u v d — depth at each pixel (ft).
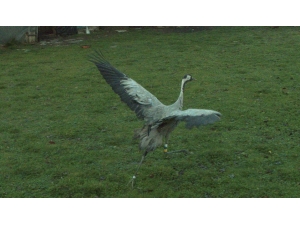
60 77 49.65
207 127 35.32
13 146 32.83
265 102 39.99
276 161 29.66
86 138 33.96
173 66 52.54
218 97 41.75
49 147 32.24
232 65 52.06
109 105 40.83
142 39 67.26
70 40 68.74
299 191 26.04
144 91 27.30
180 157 30.73
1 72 52.31
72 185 27.20
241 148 31.60
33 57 58.85
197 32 71.36
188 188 26.89
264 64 51.83
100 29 76.64
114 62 54.75
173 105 27.50
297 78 46.32
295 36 64.49
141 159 27.76
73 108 40.32
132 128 35.50
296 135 33.35
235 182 27.25
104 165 29.78
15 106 41.14
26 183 27.73
